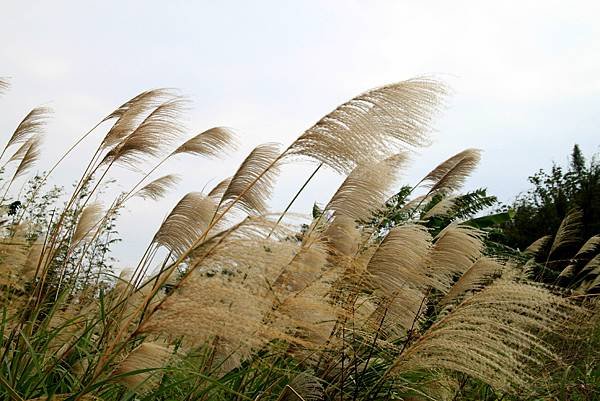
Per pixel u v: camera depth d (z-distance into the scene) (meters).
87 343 3.82
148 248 4.13
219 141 4.89
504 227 23.12
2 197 6.03
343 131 3.22
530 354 5.34
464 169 6.31
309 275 3.88
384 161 4.38
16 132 6.22
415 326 4.88
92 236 5.29
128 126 5.05
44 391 3.32
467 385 5.27
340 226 4.48
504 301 4.22
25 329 4.02
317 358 4.37
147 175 5.10
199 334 2.56
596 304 6.36
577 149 31.02
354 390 4.49
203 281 2.67
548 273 10.37
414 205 6.27
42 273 4.30
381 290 4.52
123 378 2.73
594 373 6.12
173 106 4.89
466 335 3.99
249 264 2.77
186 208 4.00
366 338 4.50
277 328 3.11
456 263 4.72
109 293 5.00
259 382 4.30
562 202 22.98
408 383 4.75
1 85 6.01
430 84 3.28
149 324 2.61
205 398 3.55
